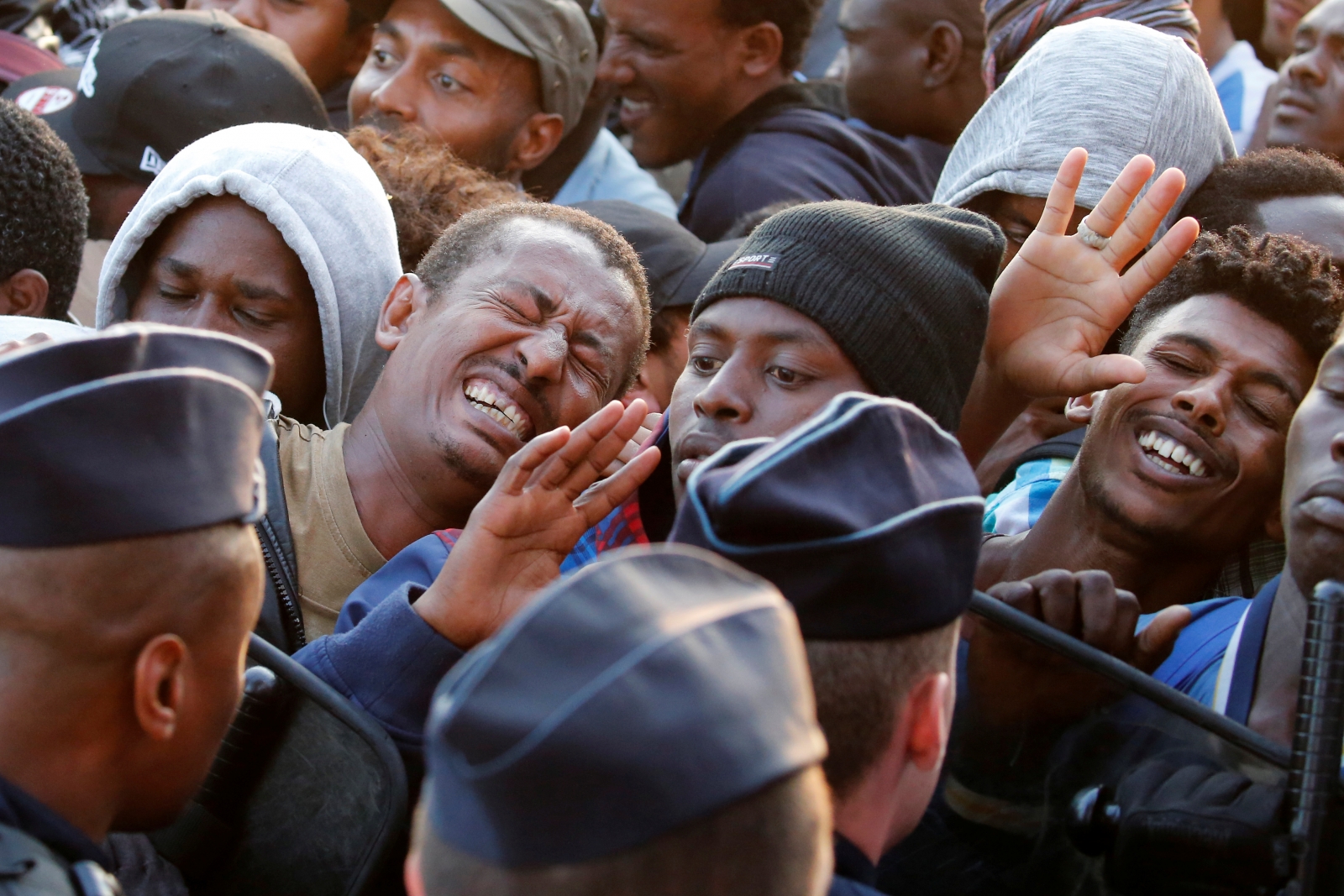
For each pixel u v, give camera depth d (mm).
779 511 1233
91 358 1299
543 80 3717
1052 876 1605
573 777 873
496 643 932
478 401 2258
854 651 1249
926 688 1298
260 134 2596
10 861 1168
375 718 1712
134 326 1368
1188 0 3260
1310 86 3385
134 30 3133
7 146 2586
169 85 3049
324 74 4234
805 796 929
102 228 3139
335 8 4168
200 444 1288
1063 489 2209
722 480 1286
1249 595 2324
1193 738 1578
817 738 940
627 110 3904
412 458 2248
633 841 871
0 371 1273
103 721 1269
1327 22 3355
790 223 1983
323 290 2500
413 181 3018
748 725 891
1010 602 1792
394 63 3707
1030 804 1615
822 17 4547
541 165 4020
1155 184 2113
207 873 1675
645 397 2938
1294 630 1731
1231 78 3873
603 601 935
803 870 922
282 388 2566
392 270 2650
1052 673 1627
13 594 1227
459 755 911
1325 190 2498
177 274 2520
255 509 1356
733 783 874
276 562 2145
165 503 1253
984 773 1623
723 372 1926
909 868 1623
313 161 2559
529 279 2281
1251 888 1519
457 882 926
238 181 2486
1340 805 1479
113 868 1666
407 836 1651
